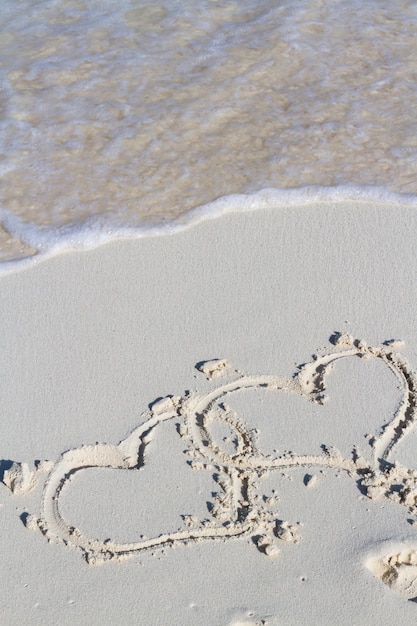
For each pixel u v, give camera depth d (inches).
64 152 180.2
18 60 212.4
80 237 157.5
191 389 128.0
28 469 114.7
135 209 164.1
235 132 183.5
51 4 237.3
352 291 144.9
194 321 140.1
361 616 96.2
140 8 233.3
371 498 110.0
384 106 190.5
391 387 127.2
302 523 106.8
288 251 153.5
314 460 115.9
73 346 136.5
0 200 168.1
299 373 130.1
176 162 175.8
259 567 101.9
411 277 147.4
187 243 155.9
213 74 203.2
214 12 229.5
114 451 119.1
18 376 131.6
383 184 167.5
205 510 109.7
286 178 169.6
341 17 224.1
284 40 213.9
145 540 106.0
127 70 206.1
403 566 103.2
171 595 99.2
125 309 143.0
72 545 105.8
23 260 153.6
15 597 100.0
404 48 211.3
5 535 107.4
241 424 121.7
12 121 189.9
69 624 96.8
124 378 130.4
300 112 189.2
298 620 96.0
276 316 140.6
